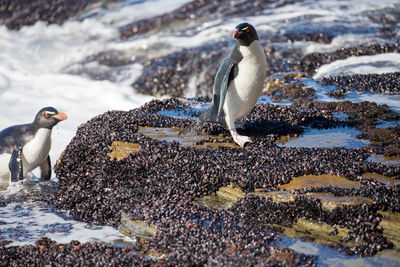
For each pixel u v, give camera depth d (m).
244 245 9.98
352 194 10.84
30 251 10.82
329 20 34.31
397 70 23.17
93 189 13.83
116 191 13.27
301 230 10.54
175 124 15.91
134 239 11.36
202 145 14.32
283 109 16.75
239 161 12.95
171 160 13.59
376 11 35.72
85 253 10.55
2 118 25.02
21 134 15.55
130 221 11.99
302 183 11.66
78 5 43.16
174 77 30.44
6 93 28.81
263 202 11.27
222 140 14.58
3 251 10.84
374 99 17.94
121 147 14.55
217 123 15.18
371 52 26.89
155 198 12.50
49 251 10.77
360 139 14.42
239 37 12.83
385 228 10.10
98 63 34.16
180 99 18.97
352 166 12.05
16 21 41.94
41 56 35.97
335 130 15.32
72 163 14.92
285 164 12.54
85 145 15.11
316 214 10.68
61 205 13.73
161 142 14.42
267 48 30.59
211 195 12.38
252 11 38.25
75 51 36.12
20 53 36.41
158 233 10.96
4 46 37.44
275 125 15.54
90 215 12.92
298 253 9.66
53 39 38.41
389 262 9.31
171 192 12.55
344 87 19.50
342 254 9.62
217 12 38.69
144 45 34.91
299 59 28.30
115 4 43.06
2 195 14.62
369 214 10.28
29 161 15.58
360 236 9.95
